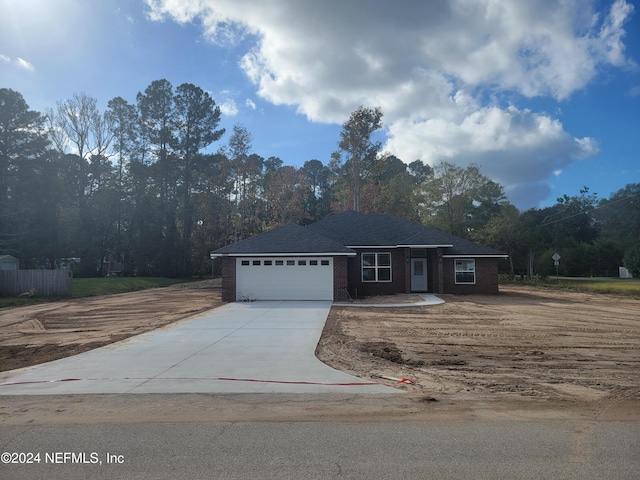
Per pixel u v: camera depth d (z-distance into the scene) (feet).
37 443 16.29
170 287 127.24
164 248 165.68
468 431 17.26
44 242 140.67
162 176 185.06
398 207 177.37
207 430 17.53
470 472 13.58
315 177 301.63
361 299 75.77
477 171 161.17
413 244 84.38
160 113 187.01
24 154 140.97
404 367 29.86
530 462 14.30
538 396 22.47
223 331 43.14
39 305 79.20
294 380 25.72
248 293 73.67
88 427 18.02
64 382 25.54
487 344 37.99
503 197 162.81
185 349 34.83
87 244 150.92
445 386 24.59
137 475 13.58
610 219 211.61
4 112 137.18
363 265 86.12
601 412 19.74
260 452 15.24
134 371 27.99
